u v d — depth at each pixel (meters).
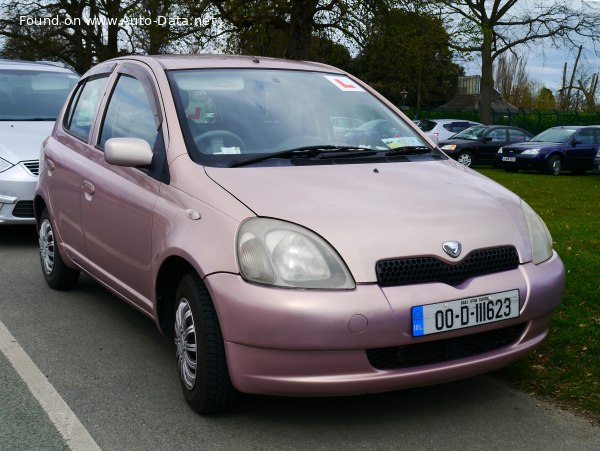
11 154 7.82
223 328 3.39
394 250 3.40
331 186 3.79
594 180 19.69
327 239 3.37
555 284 3.77
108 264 4.82
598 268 6.38
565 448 3.40
